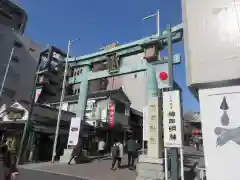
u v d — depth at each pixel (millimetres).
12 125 19312
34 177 10148
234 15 6551
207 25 6793
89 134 22578
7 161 5395
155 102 9664
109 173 11312
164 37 13602
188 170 10961
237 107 5887
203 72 6395
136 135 31922
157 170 8508
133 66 16781
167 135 7340
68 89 26734
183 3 7582
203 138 6000
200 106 6301
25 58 41594
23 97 39406
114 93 26969
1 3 38781
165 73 9812
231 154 5605
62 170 12117
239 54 6137
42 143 18453
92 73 18922
